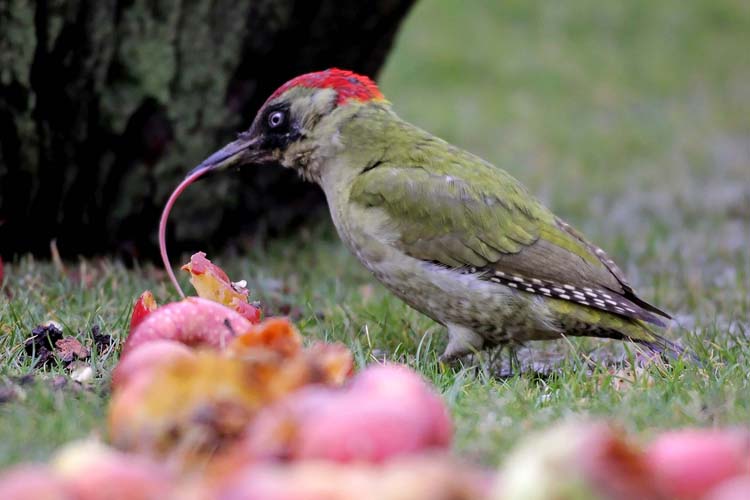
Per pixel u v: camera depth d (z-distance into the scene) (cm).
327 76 1064
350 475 443
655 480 465
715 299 1320
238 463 516
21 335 924
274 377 600
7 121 1242
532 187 2114
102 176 1323
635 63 3441
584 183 2178
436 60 3212
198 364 588
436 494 421
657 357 920
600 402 783
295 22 1370
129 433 581
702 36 3756
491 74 3189
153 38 1299
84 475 464
